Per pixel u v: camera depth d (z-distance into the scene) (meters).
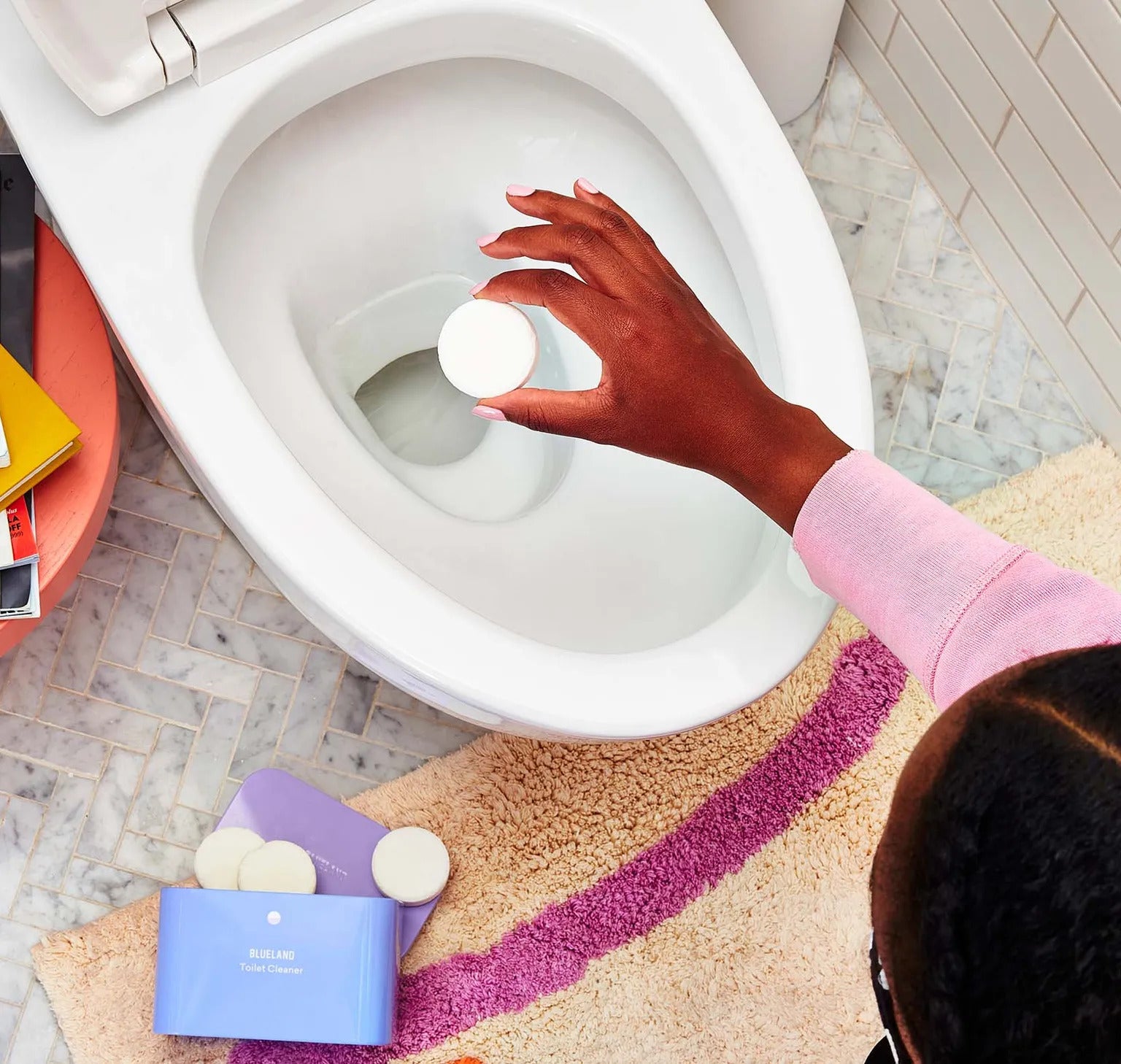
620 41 0.76
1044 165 1.11
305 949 0.96
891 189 1.30
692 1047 1.07
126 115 0.73
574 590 0.83
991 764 0.21
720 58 0.77
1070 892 0.20
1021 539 1.20
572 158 0.88
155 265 0.71
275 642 1.17
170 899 0.96
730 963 1.09
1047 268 1.19
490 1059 1.06
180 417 0.68
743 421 0.49
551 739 0.75
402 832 1.05
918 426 1.25
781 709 1.15
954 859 0.21
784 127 1.32
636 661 0.67
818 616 0.67
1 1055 1.07
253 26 0.72
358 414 0.99
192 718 1.15
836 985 1.09
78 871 1.11
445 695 0.71
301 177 0.85
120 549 1.17
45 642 1.15
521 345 0.70
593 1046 1.07
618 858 1.11
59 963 1.07
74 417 0.88
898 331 1.27
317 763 1.14
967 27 1.11
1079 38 0.98
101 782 1.13
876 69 1.28
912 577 0.41
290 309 0.88
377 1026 0.98
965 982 0.20
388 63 0.79
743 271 0.76
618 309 0.53
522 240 0.58
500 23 0.77
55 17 0.64
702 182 0.78
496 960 1.08
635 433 0.53
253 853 1.02
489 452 1.01
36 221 0.91
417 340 1.07
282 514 0.67
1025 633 0.36
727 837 1.12
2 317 0.88
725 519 0.79
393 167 0.88
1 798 1.12
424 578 0.81
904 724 1.15
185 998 0.97
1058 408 1.25
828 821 1.12
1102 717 0.21
